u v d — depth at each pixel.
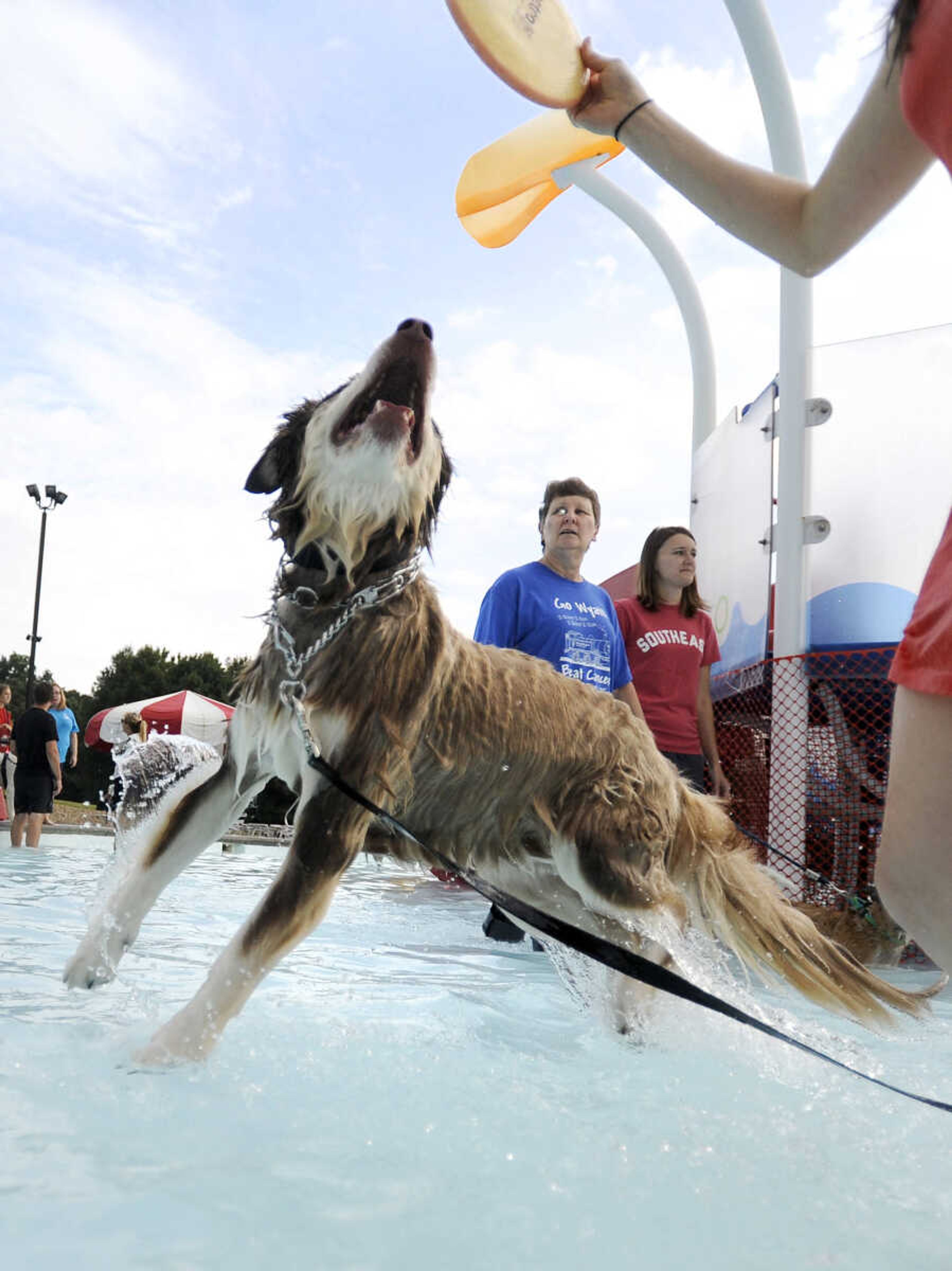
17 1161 1.54
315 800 2.55
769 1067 2.46
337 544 2.68
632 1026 2.89
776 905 3.38
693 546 5.25
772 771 5.44
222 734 3.09
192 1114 1.84
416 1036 2.57
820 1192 1.60
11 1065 2.02
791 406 5.63
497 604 4.67
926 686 1.54
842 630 5.42
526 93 2.01
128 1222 1.36
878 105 1.67
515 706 3.10
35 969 3.03
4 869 6.73
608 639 4.80
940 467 5.32
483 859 3.18
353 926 4.80
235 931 4.24
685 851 3.48
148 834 2.87
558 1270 1.29
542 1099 2.09
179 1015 2.22
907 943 4.51
